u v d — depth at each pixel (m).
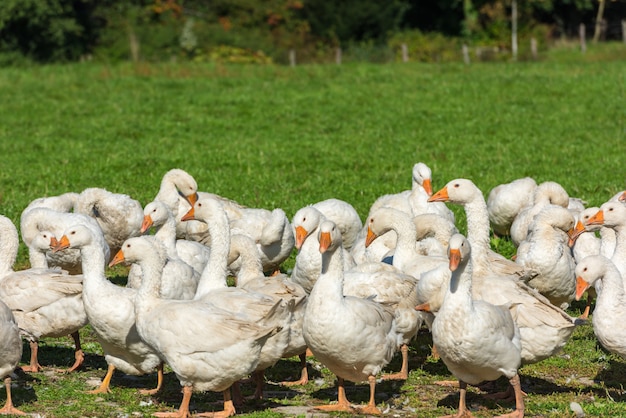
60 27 60.56
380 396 10.68
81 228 10.38
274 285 10.71
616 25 74.00
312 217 12.45
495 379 10.09
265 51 60.81
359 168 26.41
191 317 9.47
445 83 42.16
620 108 35.50
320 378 11.54
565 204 15.99
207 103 38.12
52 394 10.47
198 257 13.74
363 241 14.22
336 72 47.12
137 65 49.38
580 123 33.06
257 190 22.62
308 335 9.85
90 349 12.60
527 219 15.88
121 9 66.62
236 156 28.17
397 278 11.24
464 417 9.68
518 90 39.69
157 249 10.45
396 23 65.75
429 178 16.27
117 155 28.25
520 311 10.16
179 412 9.66
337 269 9.79
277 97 39.41
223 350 9.37
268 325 9.55
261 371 10.53
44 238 12.41
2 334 9.36
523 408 9.69
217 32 62.38
